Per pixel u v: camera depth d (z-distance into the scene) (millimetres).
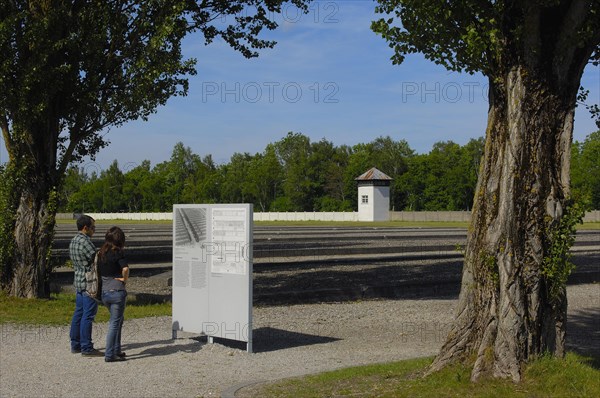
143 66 17688
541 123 8562
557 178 8688
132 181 116312
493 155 8789
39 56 16984
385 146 124312
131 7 18391
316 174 112875
